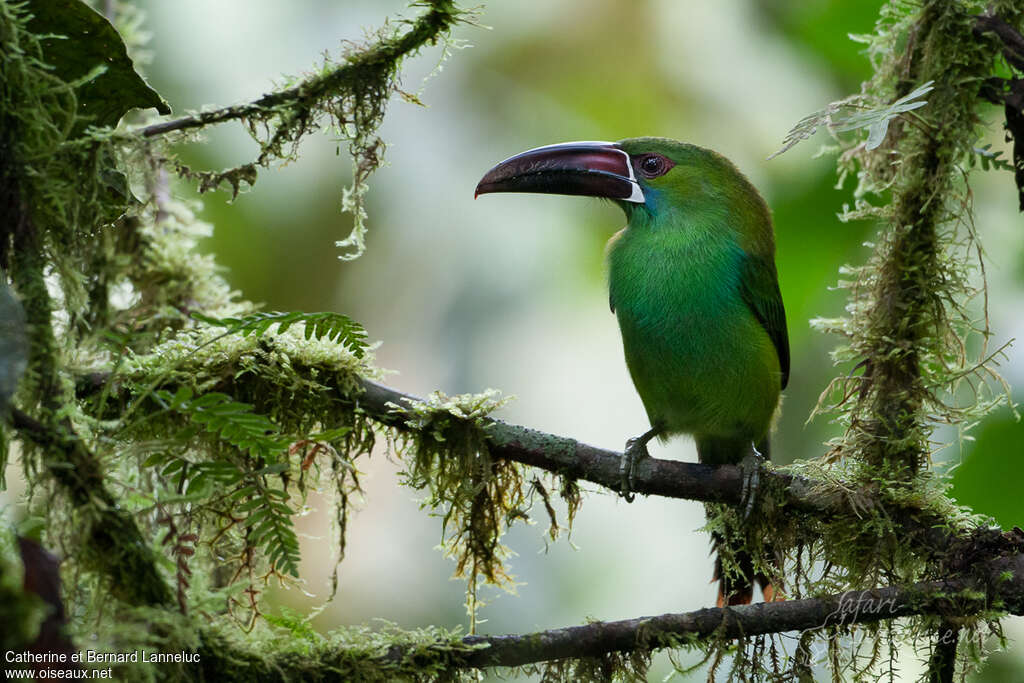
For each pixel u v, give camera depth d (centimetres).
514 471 718
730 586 778
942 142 754
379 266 1392
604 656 653
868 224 1160
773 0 1280
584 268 1420
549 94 1372
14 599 397
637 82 1358
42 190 558
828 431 1256
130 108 621
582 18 1362
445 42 687
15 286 534
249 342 668
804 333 1207
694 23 1340
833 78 1247
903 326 754
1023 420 1018
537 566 1352
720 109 1340
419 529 1334
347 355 685
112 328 798
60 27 586
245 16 1282
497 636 636
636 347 916
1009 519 1023
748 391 902
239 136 1274
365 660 600
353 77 673
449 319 1420
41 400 518
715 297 889
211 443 634
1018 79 745
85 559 509
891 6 790
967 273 765
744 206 922
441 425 689
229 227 1331
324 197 1365
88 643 497
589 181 928
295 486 737
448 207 1395
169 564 516
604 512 1395
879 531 702
